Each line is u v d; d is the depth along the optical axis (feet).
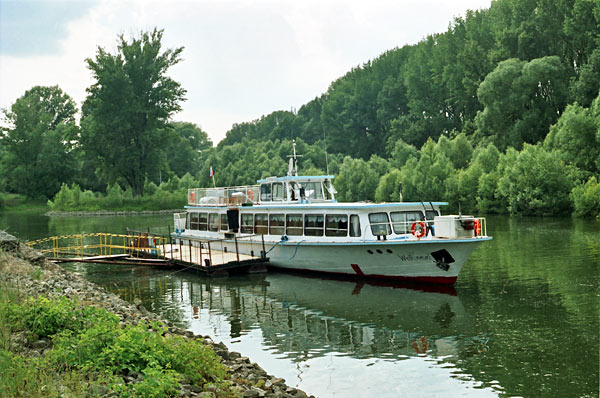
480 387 41.04
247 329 59.16
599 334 51.83
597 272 80.23
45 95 473.67
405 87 402.31
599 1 209.26
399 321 60.03
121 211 328.29
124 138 321.52
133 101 307.37
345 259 83.66
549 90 242.78
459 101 322.96
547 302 64.69
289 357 49.32
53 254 123.54
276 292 77.92
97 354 33.14
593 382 40.81
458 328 56.24
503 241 120.37
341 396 40.50
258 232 99.45
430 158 254.27
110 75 300.61
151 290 82.84
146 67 310.45
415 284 78.79
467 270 87.10
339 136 444.55
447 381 42.50
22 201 404.98
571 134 187.52
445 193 232.53
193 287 83.97
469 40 325.83
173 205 340.39
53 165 412.77
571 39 248.32
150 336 36.88
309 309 67.15
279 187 99.96
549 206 180.24
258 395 33.99
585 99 218.18
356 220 81.97
